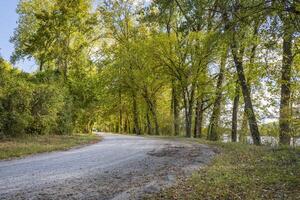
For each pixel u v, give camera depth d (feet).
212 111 118.01
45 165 43.91
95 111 143.23
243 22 35.37
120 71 148.56
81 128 135.33
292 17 35.09
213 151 61.36
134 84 150.20
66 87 116.78
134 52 139.44
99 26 149.28
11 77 82.33
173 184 33.40
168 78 133.80
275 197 27.99
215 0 34.58
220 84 108.17
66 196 28.17
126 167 42.80
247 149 59.67
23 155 54.39
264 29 36.76
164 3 37.70
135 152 59.36
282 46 63.87
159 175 37.76
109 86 153.99
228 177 35.42
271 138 78.89
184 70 117.19
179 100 142.61
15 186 31.27
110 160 48.98
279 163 41.88
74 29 126.00
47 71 112.27
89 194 29.09
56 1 125.80
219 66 108.88
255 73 77.82
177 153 57.82
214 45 38.65
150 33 140.15
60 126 105.40
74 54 128.67
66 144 72.64
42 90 87.76
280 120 68.49
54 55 125.49
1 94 76.07
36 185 31.81
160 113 188.34
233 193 29.37
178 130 144.05
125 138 103.50
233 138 100.99
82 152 59.77
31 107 85.51
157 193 30.01
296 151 49.34
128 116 213.66
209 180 34.60
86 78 130.52
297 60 69.00
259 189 30.45
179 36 116.16
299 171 36.11
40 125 90.99
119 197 28.45
